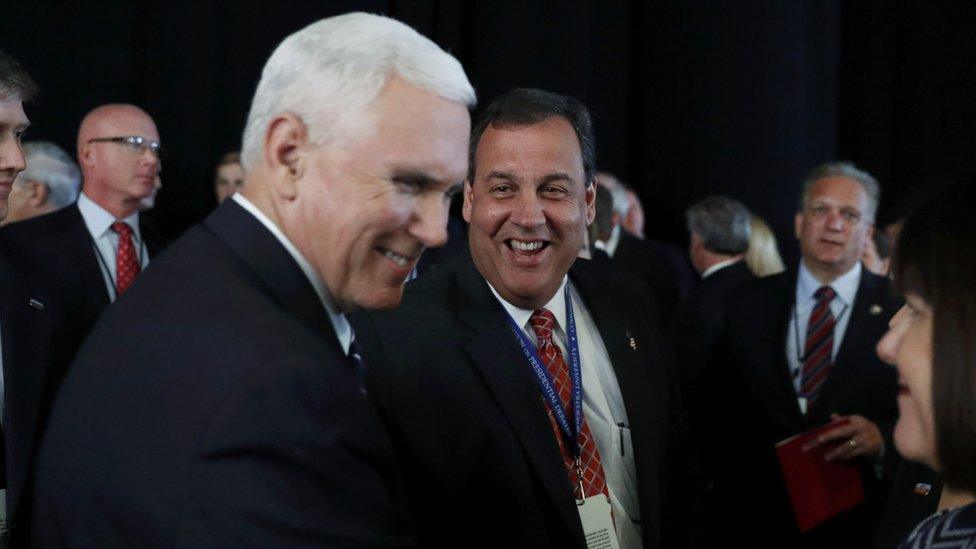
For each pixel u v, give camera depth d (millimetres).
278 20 4883
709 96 5465
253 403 965
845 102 6152
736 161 5449
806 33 5613
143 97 4793
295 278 1122
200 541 931
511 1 5402
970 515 1009
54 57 4629
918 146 6027
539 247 1723
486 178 1720
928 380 1040
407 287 1808
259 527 933
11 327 2006
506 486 1645
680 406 1990
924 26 6008
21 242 3021
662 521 1817
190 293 1080
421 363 1681
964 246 1020
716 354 3131
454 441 1649
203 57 4832
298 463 971
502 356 1705
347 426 1020
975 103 5949
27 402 1991
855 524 2771
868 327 2896
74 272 3037
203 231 1154
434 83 1103
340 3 4961
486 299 1769
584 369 1849
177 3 4789
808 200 3064
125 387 1041
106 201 3330
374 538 1006
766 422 2949
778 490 2904
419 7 5199
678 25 5523
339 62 1084
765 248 4305
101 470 1018
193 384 997
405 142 1085
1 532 1893
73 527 1043
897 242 1100
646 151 5648
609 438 1813
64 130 4648
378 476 1055
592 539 1683
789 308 3035
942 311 1016
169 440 978
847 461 2607
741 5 5457
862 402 2846
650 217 5629
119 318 1102
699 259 4348
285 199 1121
